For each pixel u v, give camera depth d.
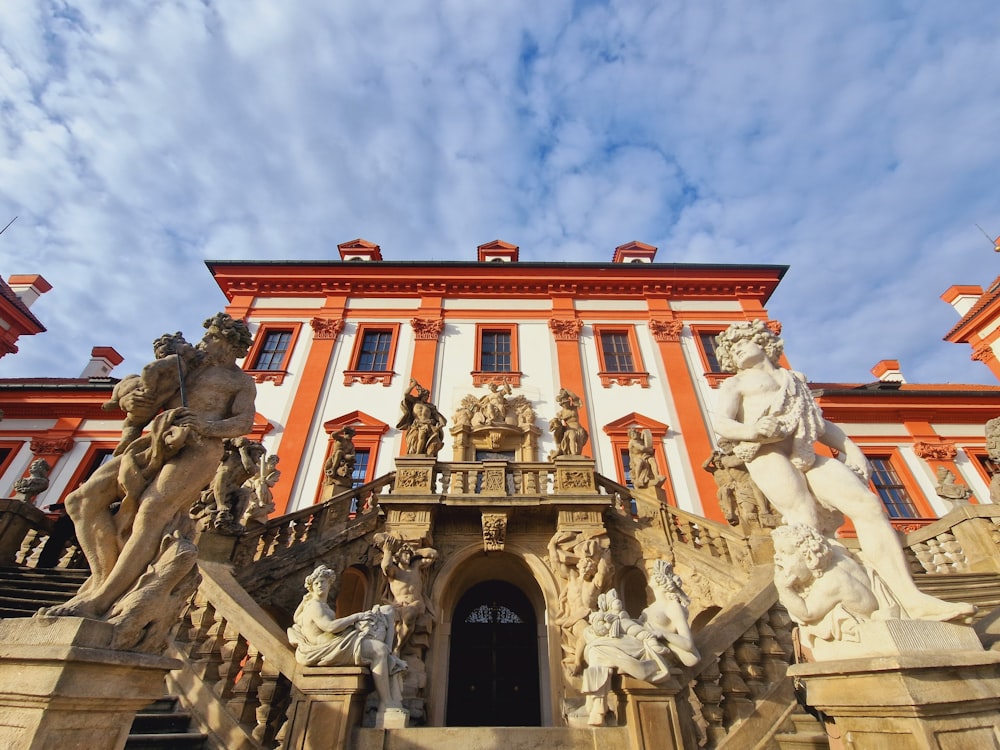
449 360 18.55
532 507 9.61
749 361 3.89
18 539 9.09
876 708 2.76
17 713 2.69
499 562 10.11
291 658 5.14
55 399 18.92
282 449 15.93
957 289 23.92
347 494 9.77
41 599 7.28
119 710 3.07
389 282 20.89
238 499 8.09
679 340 19.41
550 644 8.66
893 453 18.61
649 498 10.18
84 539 3.47
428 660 8.45
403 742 4.82
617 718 5.22
